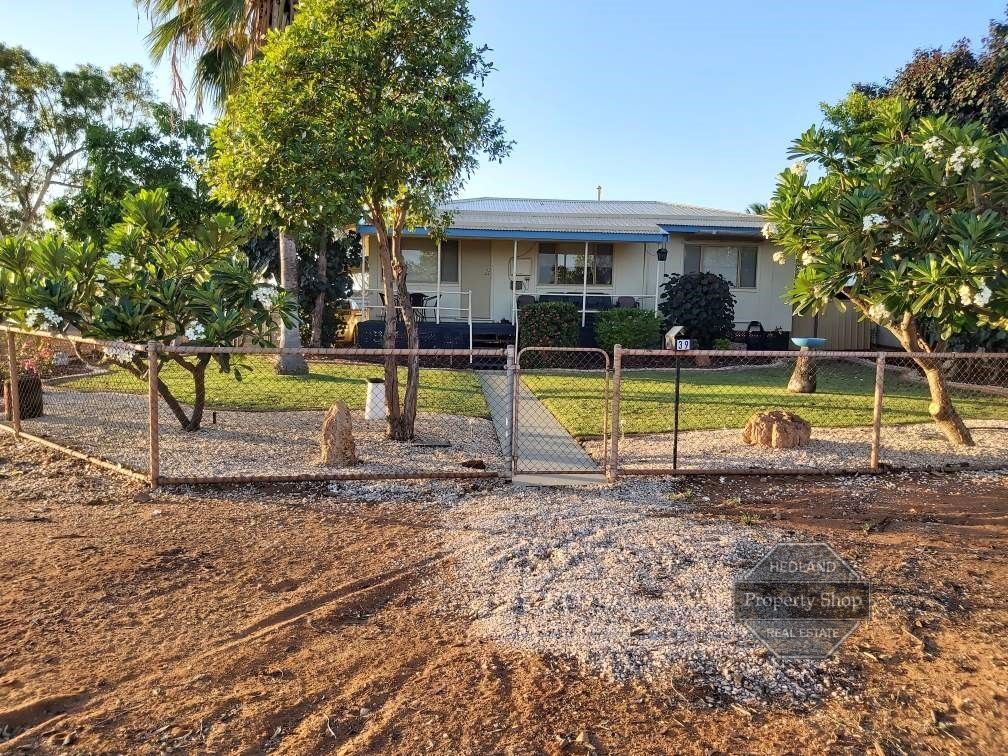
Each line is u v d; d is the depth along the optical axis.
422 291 18.98
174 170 17.45
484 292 19.19
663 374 15.44
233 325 7.63
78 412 9.67
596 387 12.80
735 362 17.53
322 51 6.57
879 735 2.81
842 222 7.21
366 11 6.86
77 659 3.29
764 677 3.23
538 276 19.27
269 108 6.73
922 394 12.70
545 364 16.80
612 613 3.82
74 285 7.43
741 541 4.93
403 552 4.70
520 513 5.50
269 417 9.61
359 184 6.75
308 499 5.90
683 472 6.56
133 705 2.93
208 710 2.89
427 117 6.73
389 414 8.26
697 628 3.66
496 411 10.41
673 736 2.78
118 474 6.51
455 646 3.46
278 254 17.33
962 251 6.34
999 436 8.80
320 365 15.59
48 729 2.76
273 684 3.10
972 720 2.93
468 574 4.34
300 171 6.66
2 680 3.11
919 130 7.78
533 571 4.39
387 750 2.67
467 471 6.45
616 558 4.59
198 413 8.50
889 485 6.55
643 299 19.33
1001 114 13.62
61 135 28.56
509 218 18.78
